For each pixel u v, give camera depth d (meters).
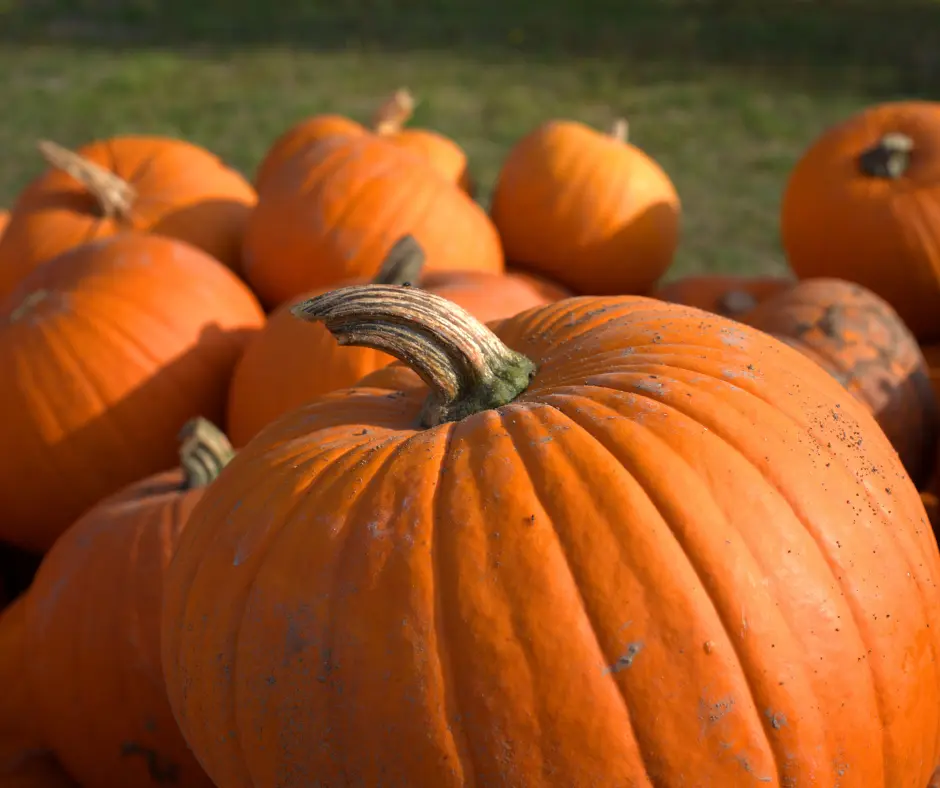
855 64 4.19
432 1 5.59
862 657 0.74
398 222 1.30
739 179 3.16
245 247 1.39
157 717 1.03
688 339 0.88
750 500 0.75
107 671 1.03
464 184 1.64
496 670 0.70
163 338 1.23
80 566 1.05
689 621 0.71
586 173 1.47
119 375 1.21
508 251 1.51
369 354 1.14
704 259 2.62
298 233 1.31
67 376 1.21
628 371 0.85
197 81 4.07
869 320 1.21
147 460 1.23
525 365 0.89
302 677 0.74
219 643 0.79
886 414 1.17
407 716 0.71
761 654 0.71
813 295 1.24
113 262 1.26
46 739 1.09
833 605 0.74
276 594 0.77
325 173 1.32
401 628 0.72
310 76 4.16
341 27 5.03
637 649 0.70
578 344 0.90
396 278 1.16
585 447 0.77
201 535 0.85
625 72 4.24
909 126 1.46
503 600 0.71
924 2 5.16
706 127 3.57
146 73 4.14
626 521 0.73
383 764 0.72
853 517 0.78
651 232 1.48
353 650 0.73
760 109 3.71
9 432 1.21
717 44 4.62
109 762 1.04
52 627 1.05
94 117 3.62
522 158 1.49
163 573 1.04
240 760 0.79
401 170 1.33
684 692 0.70
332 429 0.88
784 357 0.89
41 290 1.26
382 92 3.92
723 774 0.70
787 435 0.80
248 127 3.52
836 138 1.48
